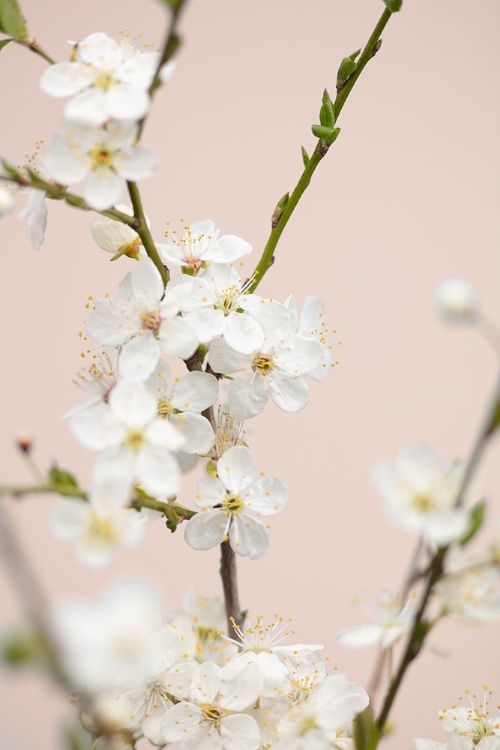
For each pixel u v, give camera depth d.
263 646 0.48
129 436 0.45
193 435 0.48
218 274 0.49
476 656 0.71
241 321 0.48
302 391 0.49
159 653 0.47
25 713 0.66
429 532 0.42
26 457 0.43
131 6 0.72
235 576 0.50
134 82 0.45
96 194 0.45
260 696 0.47
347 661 0.71
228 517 0.48
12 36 0.47
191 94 0.74
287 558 0.73
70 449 0.71
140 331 0.47
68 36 0.71
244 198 0.74
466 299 0.42
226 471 0.48
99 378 0.48
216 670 0.47
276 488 0.48
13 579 0.41
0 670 0.41
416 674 0.70
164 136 0.73
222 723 0.47
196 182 0.73
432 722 0.69
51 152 0.45
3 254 0.73
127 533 0.43
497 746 0.48
